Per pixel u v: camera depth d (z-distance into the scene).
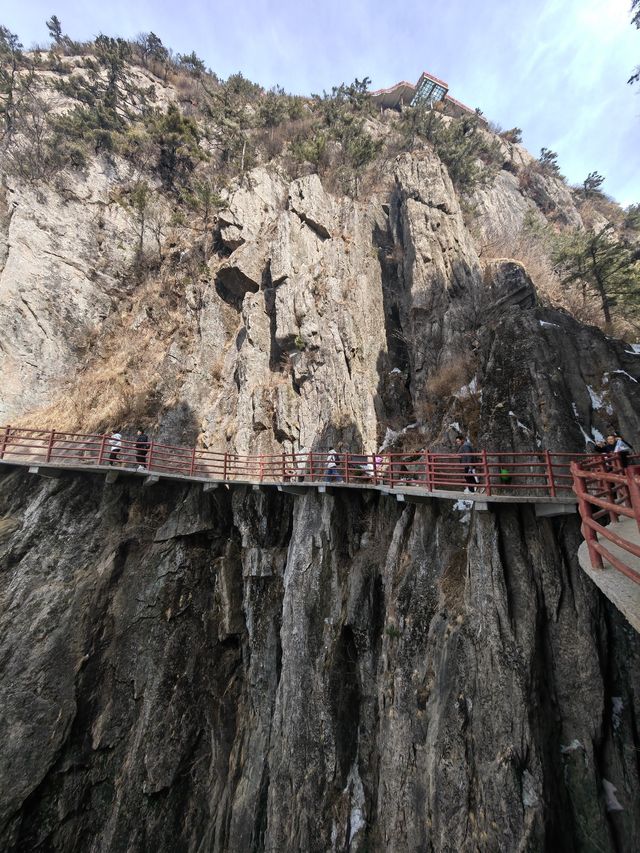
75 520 16.08
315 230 26.89
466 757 8.51
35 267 24.05
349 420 19.16
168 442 20.22
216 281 26.19
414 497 11.95
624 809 7.42
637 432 12.27
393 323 24.02
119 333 24.81
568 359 13.95
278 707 12.86
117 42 44.28
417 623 10.95
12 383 21.16
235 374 22.62
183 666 14.80
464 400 15.95
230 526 17.44
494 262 21.84
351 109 40.41
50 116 30.11
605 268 21.64
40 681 13.29
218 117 35.03
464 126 35.94
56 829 12.28
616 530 6.36
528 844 7.07
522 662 8.48
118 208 28.92
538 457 12.10
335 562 14.04
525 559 9.51
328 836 10.66
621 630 8.61
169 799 13.32
